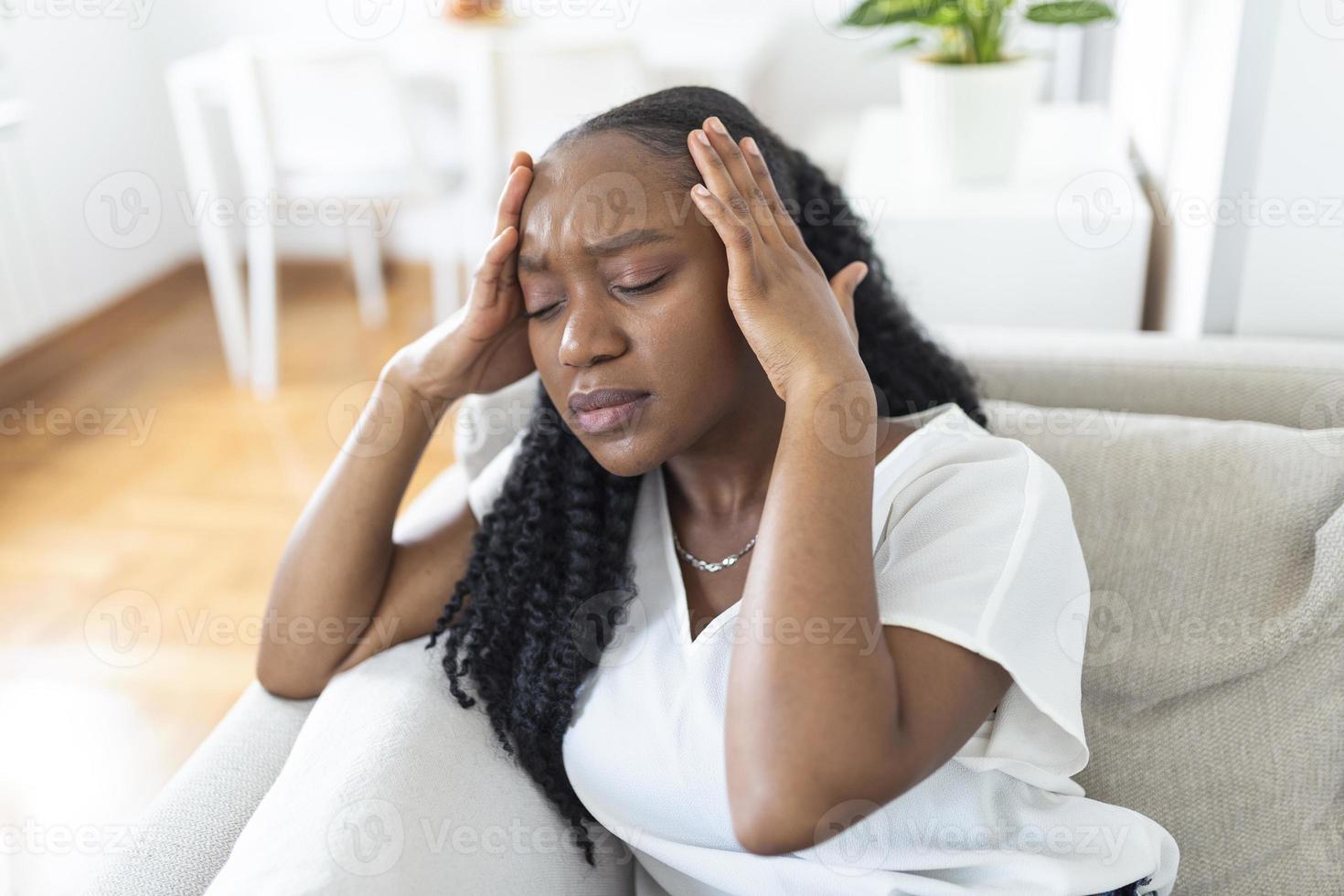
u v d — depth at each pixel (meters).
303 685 0.89
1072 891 0.69
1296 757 0.79
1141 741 0.82
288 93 2.51
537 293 0.75
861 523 0.66
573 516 0.84
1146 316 1.80
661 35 2.86
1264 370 1.06
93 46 3.14
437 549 0.93
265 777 0.83
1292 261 1.22
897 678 0.64
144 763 1.61
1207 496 0.86
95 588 2.03
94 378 2.93
